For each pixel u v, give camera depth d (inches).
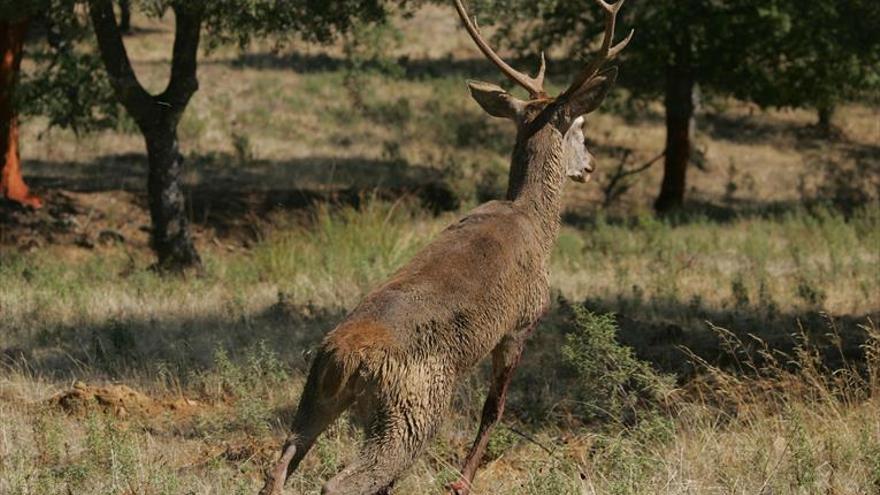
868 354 458.3
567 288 748.0
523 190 350.0
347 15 823.7
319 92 1836.9
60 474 374.9
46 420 418.6
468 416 448.1
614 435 398.9
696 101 1690.5
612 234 1044.5
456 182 1230.9
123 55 833.5
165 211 858.8
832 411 410.3
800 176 1653.5
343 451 386.9
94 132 1473.9
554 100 360.8
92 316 641.0
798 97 1365.7
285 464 276.5
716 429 407.2
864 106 2049.7
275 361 488.1
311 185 1307.8
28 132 1478.8
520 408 471.5
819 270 812.6
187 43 837.2
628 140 1768.0
